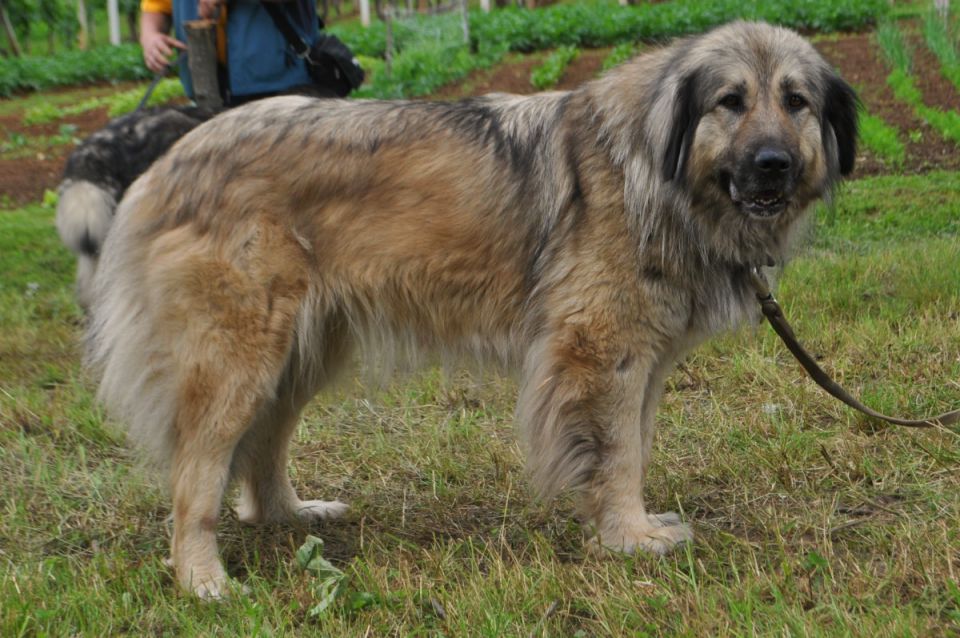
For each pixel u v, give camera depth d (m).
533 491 4.64
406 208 4.11
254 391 4.00
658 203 3.97
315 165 4.06
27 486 4.93
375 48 20.88
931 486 4.47
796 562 3.87
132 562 4.23
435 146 4.15
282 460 4.63
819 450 4.89
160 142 6.09
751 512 4.45
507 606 3.71
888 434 5.02
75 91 21.27
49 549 4.39
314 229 4.08
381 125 4.16
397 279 4.17
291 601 3.78
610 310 4.04
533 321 4.16
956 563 3.73
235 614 3.72
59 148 15.54
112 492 4.90
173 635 3.67
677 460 5.05
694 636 3.37
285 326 4.02
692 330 4.24
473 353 4.32
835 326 6.42
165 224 4.03
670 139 3.96
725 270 4.18
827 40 18.11
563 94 4.29
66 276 8.27
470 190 4.12
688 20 19.78
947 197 9.41
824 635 3.31
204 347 3.95
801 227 4.34
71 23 31.95
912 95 13.34
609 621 3.54
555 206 4.11
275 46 5.89
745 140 3.87
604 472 4.14
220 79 6.09
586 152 4.10
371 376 4.39
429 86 16.78
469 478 5.02
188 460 3.98
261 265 3.97
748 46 3.96
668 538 4.14
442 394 5.96
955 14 18.67
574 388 4.08
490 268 4.17
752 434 5.14
